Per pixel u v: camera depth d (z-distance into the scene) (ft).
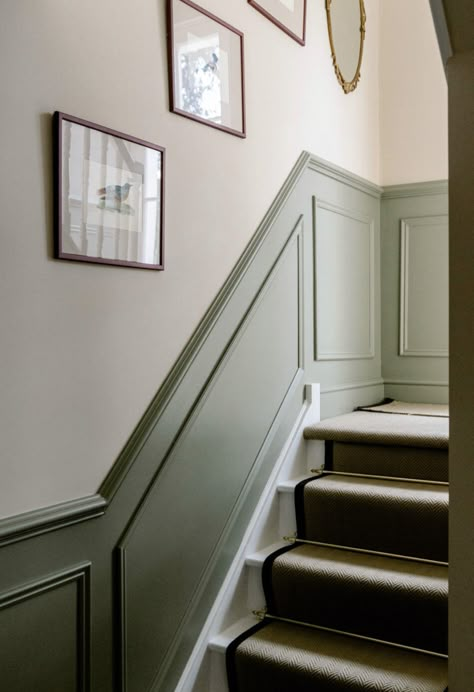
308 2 9.51
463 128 4.05
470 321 4.00
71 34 5.31
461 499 4.02
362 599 6.76
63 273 5.23
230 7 7.52
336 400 10.20
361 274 11.25
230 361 7.32
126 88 5.89
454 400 4.08
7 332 4.77
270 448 8.15
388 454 8.36
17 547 4.81
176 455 6.37
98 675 5.45
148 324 6.14
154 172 6.16
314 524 7.97
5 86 4.76
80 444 5.37
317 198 9.64
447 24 4.05
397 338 11.98
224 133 7.38
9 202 4.78
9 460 4.78
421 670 5.99
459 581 4.02
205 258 7.00
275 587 7.28
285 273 8.65
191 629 6.55
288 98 8.87
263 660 6.34
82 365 5.40
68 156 5.22
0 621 4.68
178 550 6.40
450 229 4.11
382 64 12.08
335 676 5.94
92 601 5.41
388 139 12.05
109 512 5.59
